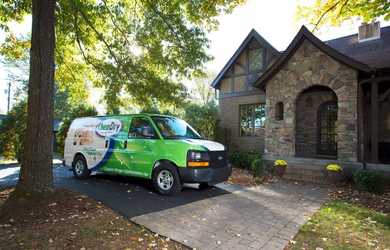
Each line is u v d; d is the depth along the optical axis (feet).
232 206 19.48
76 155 29.68
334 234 14.74
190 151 21.40
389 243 13.73
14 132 51.49
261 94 51.83
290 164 35.55
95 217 15.96
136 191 23.22
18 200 17.13
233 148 55.26
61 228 14.14
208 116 58.80
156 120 24.49
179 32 31.45
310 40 35.88
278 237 14.16
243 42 54.24
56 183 26.48
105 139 26.96
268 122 41.09
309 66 37.19
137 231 14.29
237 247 12.85
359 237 14.40
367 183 26.40
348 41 46.78
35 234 13.34
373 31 42.78
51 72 19.33
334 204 20.97
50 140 19.08
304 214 18.16
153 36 32.78
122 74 34.37
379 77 32.24
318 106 45.42
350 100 33.71
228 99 57.41
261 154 42.88
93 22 32.30
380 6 26.25
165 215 16.87
